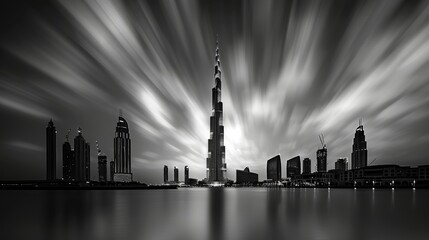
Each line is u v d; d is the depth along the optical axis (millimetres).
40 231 47500
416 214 66875
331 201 114812
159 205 100625
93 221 58406
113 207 92688
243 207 89500
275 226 50469
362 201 113125
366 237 41625
